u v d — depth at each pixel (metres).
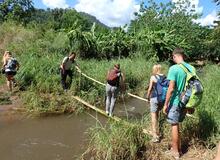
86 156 7.64
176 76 6.70
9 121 10.70
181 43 27.53
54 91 13.39
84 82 13.72
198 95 6.66
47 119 11.06
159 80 7.75
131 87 15.52
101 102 13.02
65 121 10.88
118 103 13.47
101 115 11.47
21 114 11.48
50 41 20.92
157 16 33.94
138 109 12.65
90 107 12.08
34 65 14.62
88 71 15.38
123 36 23.61
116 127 7.45
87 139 9.02
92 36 22.17
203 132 7.54
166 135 7.73
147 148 7.24
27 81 14.03
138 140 7.25
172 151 6.98
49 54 17.72
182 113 6.84
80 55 21.11
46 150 8.29
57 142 8.85
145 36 24.73
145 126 8.33
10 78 13.41
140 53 23.06
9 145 8.64
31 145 8.64
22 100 12.73
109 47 22.42
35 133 9.63
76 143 8.75
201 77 15.43
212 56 35.34
